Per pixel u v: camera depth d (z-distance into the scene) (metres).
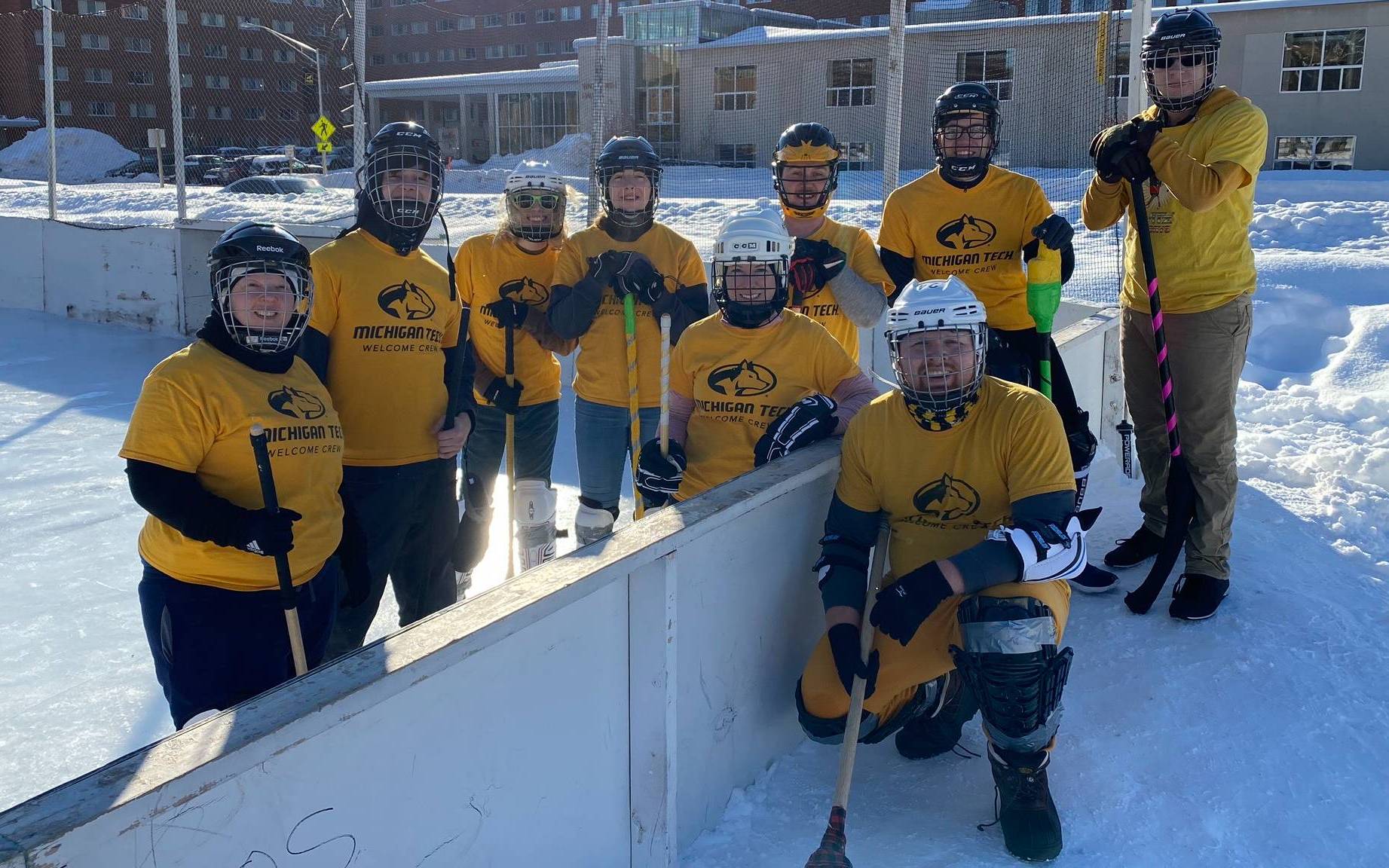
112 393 7.52
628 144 3.72
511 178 3.95
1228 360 3.31
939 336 2.43
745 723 2.60
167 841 1.42
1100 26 6.74
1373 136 23.22
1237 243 3.33
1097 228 3.71
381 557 3.08
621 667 2.17
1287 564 3.71
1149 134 3.26
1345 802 2.51
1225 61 24.28
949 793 2.63
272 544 2.18
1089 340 4.70
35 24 45.97
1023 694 2.29
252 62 50.44
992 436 2.51
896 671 2.56
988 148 3.54
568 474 5.80
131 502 5.21
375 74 63.72
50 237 10.39
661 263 3.81
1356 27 22.92
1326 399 6.15
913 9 33.41
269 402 2.36
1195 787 2.57
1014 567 2.32
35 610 3.94
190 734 1.49
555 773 2.03
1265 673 2.99
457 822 1.83
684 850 2.40
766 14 33.47
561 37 57.34
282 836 1.56
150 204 17.84
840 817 2.23
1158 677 3.01
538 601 1.86
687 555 2.28
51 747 3.00
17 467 5.78
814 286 3.54
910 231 3.72
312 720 1.53
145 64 48.47
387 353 2.99
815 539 2.82
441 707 1.76
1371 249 11.40
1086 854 2.36
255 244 2.28
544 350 4.08
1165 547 3.33
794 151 3.63
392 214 2.94
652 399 3.80
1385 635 3.24
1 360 8.52
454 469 3.28
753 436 3.12
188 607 2.33
